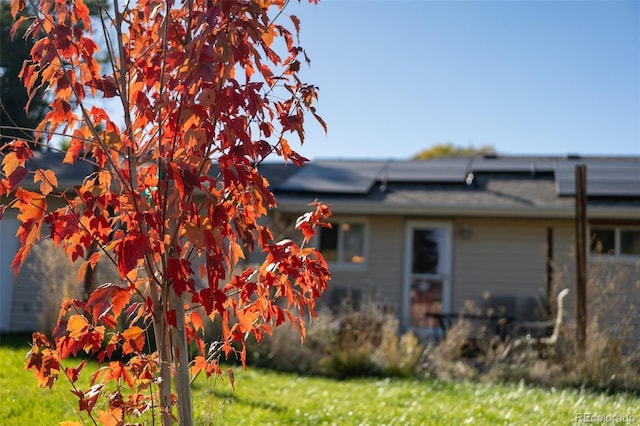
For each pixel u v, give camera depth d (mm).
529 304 13336
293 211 14289
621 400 7754
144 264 3605
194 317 3945
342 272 14555
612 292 11266
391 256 14414
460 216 14250
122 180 3430
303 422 6621
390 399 8039
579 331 9992
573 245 13250
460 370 10234
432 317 13844
